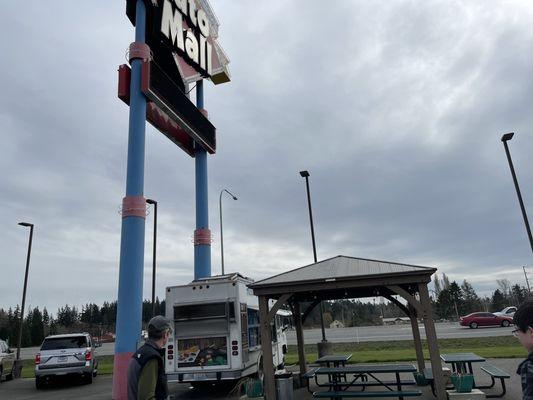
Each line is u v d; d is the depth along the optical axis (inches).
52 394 587.2
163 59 733.3
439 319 2896.2
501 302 3385.8
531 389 85.7
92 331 4008.4
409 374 569.3
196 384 578.9
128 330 482.9
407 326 2030.0
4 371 797.9
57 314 4288.9
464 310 2942.9
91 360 677.3
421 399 387.5
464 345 864.9
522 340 90.4
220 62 880.3
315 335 1590.8
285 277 413.1
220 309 492.1
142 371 138.6
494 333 1108.5
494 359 630.5
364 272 386.9
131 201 523.5
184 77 750.5
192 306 496.4
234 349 481.1
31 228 1003.9
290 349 1071.0
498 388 425.4
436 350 353.4
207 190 819.4
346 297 504.1
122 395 460.8
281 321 685.3
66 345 680.4
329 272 405.4
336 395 365.7
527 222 810.2
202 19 829.2
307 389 478.9
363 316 3550.7
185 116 706.2
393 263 410.9
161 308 2881.4
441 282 3651.6
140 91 570.6
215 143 855.1
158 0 685.9
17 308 3432.6
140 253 513.7
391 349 897.5
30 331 3248.0
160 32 677.3
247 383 415.5
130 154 545.3
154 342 147.1
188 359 485.4
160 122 715.4
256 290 401.7
